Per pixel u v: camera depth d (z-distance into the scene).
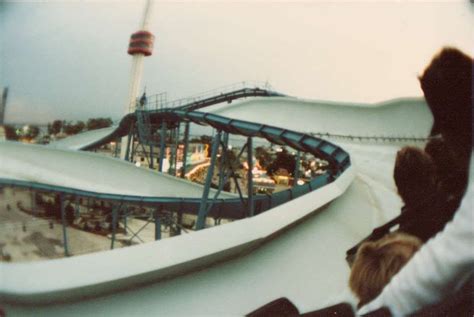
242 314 3.27
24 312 2.66
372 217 7.64
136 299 3.18
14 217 42.00
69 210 48.25
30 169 40.16
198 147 116.06
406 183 1.84
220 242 4.18
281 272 4.20
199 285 3.62
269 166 89.38
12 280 2.66
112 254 3.33
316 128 37.75
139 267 3.33
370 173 17.75
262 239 4.80
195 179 83.19
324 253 4.96
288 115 41.56
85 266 3.07
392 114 35.62
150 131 53.53
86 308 2.92
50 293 2.73
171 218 31.55
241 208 28.70
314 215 6.79
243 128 26.39
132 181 37.28
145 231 44.88
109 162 39.03
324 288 3.94
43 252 34.62
